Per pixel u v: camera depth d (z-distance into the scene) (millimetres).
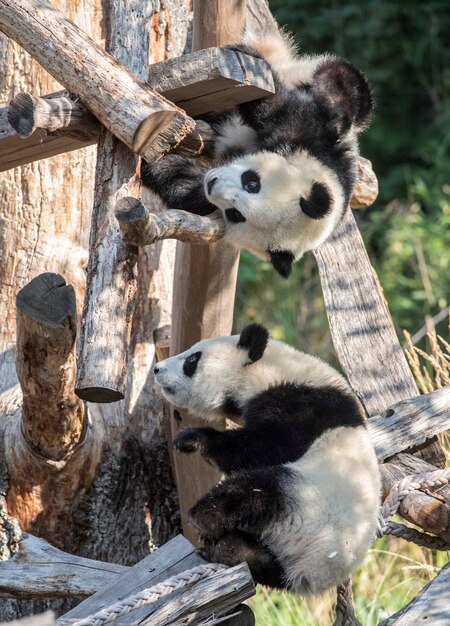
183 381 9305
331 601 11500
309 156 9664
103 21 10539
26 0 7988
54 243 10625
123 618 7344
